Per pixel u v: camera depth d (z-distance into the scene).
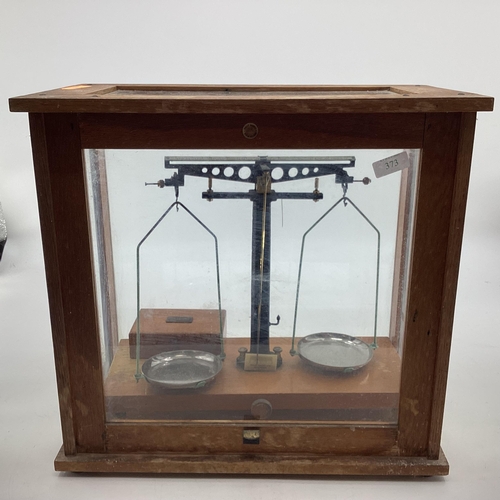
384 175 1.21
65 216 1.17
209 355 1.43
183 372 1.40
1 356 1.90
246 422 1.33
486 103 1.07
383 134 1.13
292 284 1.37
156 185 1.24
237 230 1.31
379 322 1.37
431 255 1.20
